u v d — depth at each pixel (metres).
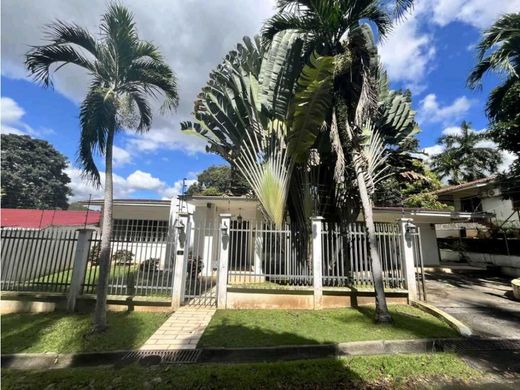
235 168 10.50
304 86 7.27
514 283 9.01
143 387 4.08
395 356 4.96
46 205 37.75
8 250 7.66
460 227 18.78
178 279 7.58
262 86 9.16
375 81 7.47
